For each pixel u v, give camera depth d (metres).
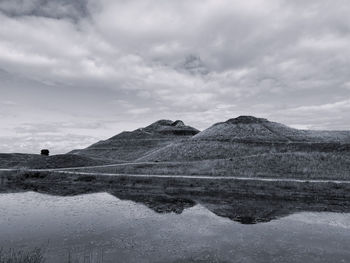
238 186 32.88
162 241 15.44
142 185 36.38
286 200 27.28
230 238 16.02
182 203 26.62
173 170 45.91
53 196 30.72
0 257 11.44
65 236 16.14
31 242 15.09
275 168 42.38
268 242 15.34
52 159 63.03
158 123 158.12
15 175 45.09
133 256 13.27
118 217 20.77
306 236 16.42
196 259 13.00
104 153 108.81
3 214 21.50
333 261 12.80
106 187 36.59
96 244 14.88
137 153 102.19
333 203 25.77
